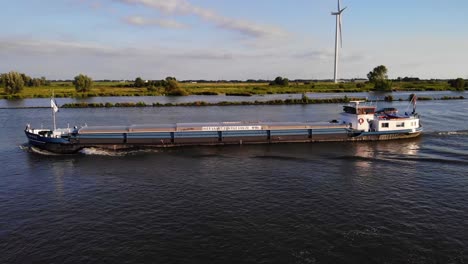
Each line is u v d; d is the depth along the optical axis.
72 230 34.41
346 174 51.66
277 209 38.88
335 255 29.94
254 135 71.38
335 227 34.69
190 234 33.41
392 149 67.62
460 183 47.28
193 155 63.28
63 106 147.50
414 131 77.00
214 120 110.75
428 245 31.44
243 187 46.00
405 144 72.06
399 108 138.62
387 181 48.31
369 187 45.88
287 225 35.12
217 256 29.81
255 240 32.25
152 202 41.06
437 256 29.78
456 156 61.72
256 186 46.41
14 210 39.09
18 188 46.22
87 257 29.81
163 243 31.84
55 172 53.22
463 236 32.97
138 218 36.84
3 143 73.38
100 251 30.67
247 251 30.52
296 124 74.12
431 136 79.94
